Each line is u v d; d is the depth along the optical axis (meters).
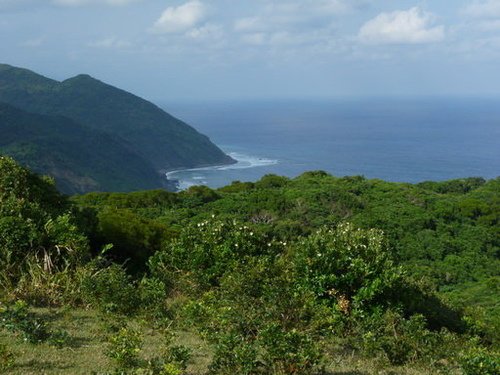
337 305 9.64
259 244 12.70
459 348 8.98
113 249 13.56
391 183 48.19
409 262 32.19
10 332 6.96
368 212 39.56
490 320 13.41
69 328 7.74
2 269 9.39
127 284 9.40
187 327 8.54
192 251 12.03
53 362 6.08
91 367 6.00
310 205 40.12
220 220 13.66
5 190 11.78
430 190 51.44
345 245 10.80
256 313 7.85
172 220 30.14
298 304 8.12
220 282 10.77
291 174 131.12
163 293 9.48
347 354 8.08
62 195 13.34
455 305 14.15
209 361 6.73
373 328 8.80
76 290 9.27
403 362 8.01
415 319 9.09
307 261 10.32
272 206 38.78
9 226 9.93
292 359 5.98
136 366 5.98
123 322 8.09
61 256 10.32
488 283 26.59
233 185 46.25
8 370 5.61
